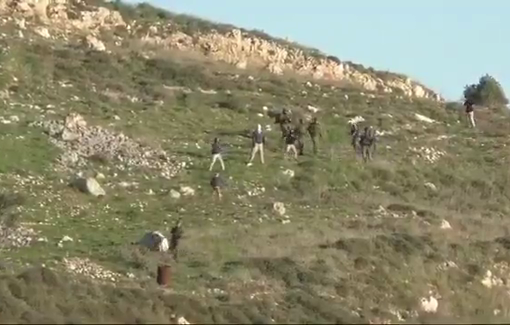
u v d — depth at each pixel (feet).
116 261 456.04
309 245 508.94
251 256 479.82
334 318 394.32
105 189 595.47
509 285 535.19
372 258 501.15
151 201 578.25
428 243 542.16
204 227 524.52
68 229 511.40
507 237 602.03
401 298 462.19
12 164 614.75
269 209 578.25
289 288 443.73
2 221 515.50
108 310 373.40
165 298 394.32
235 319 380.37
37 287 394.73
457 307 474.49
